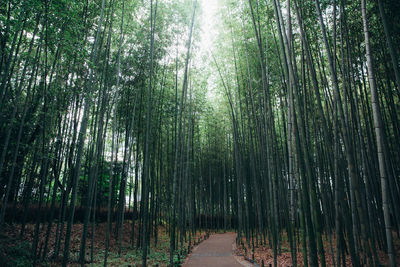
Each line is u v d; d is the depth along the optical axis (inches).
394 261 114.2
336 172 187.5
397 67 146.1
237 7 345.7
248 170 570.3
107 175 559.5
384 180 124.0
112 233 435.8
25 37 226.8
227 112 555.2
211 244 472.1
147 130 277.7
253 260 282.5
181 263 294.7
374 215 285.9
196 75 467.5
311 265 130.5
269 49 331.0
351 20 251.8
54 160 276.1
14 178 307.1
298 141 148.6
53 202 265.9
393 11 206.8
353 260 149.7
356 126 264.7
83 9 266.8
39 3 182.1
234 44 388.5
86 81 270.1
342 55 205.5
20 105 298.2
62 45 220.4
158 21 369.1
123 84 376.2
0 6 182.9
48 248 288.2
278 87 359.6
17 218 327.9
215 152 669.3
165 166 564.1
